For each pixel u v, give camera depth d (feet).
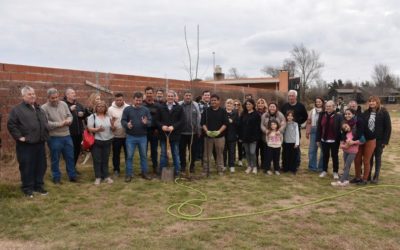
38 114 20.61
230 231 16.19
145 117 24.54
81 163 28.91
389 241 15.48
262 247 14.64
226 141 30.17
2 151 25.62
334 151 26.53
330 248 14.74
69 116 23.13
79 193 21.35
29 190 20.35
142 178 25.21
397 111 165.78
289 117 27.94
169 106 25.67
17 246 14.52
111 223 16.89
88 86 32.60
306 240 15.40
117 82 35.96
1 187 20.56
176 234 15.80
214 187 23.59
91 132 23.16
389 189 23.84
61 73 29.89
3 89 25.49
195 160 30.30
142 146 24.77
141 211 18.60
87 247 14.46
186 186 23.48
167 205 19.61
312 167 29.53
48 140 21.44
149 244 14.75
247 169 28.32
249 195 21.80
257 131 27.84
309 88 202.18
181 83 45.16
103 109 23.49
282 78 110.73
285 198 21.38
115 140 25.26
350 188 23.93
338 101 57.47
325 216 18.34
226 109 28.68
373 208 19.70
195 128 27.04
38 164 20.99
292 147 28.14
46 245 14.62
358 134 24.12
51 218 17.35
